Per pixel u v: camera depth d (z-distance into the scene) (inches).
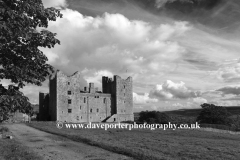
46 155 923.4
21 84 451.2
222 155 862.5
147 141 1270.9
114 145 1110.4
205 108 3727.9
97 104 4202.8
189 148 1021.8
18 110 443.8
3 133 1736.0
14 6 405.1
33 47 453.1
